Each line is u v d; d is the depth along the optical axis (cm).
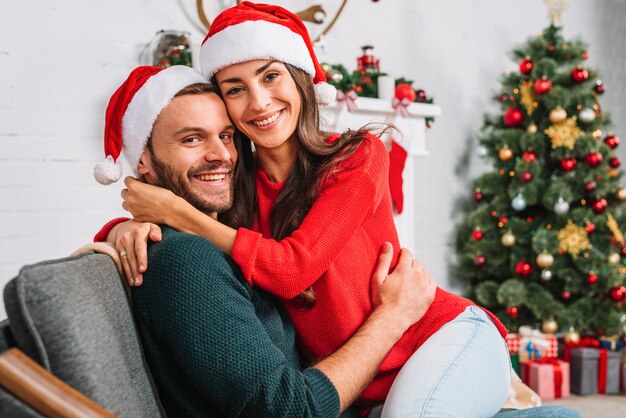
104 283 84
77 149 236
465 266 347
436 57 360
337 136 131
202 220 103
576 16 451
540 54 319
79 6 234
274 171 126
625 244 317
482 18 385
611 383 287
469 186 385
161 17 255
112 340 79
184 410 91
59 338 71
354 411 118
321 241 108
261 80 116
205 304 86
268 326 103
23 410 64
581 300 306
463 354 115
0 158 220
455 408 106
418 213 356
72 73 234
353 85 250
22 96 223
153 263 90
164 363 91
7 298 71
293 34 121
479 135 387
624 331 296
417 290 118
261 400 85
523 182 312
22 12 222
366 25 323
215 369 84
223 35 116
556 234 306
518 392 184
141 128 107
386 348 108
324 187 118
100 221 243
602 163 311
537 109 317
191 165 108
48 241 230
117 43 244
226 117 112
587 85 321
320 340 116
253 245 101
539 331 315
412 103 266
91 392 72
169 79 107
